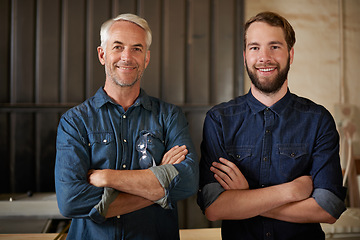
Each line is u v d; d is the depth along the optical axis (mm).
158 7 3928
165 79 3969
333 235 2242
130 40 1738
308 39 4199
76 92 3875
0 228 2869
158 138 1795
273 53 1743
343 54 4246
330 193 1674
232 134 1824
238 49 4066
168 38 3955
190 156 1750
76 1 3836
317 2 4203
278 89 1780
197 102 4023
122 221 1676
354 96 4270
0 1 3752
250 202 1664
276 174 1772
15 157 3797
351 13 4258
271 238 1731
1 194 3662
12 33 3789
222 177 1744
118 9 3883
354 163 3873
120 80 1746
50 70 3844
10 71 3811
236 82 4074
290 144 1785
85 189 1595
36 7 3799
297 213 1673
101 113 1786
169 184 1630
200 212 3922
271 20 1751
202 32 4004
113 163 1731
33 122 3812
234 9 4051
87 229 1686
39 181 3822
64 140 1704
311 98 4223
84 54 3873
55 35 3834
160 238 1735
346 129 4113
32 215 2994
